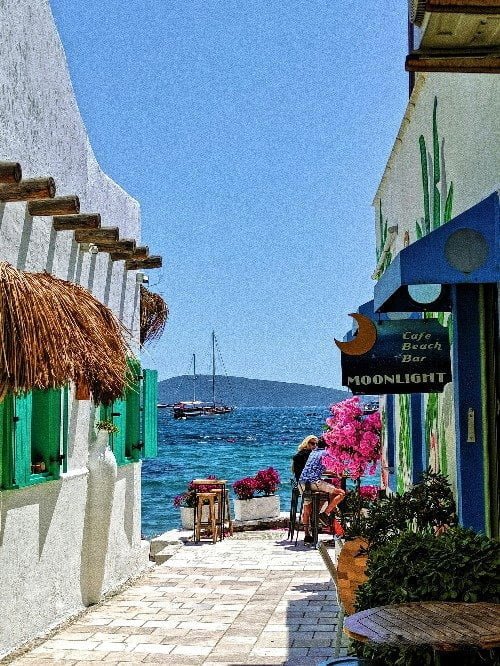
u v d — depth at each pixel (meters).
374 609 4.56
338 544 7.48
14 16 7.97
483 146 6.16
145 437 11.97
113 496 10.02
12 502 7.80
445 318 7.66
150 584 11.03
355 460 12.27
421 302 7.19
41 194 7.29
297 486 14.63
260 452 77.06
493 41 4.32
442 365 7.07
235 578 11.33
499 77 5.64
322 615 9.02
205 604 9.70
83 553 9.66
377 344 7.13
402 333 7.12
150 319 13.05
